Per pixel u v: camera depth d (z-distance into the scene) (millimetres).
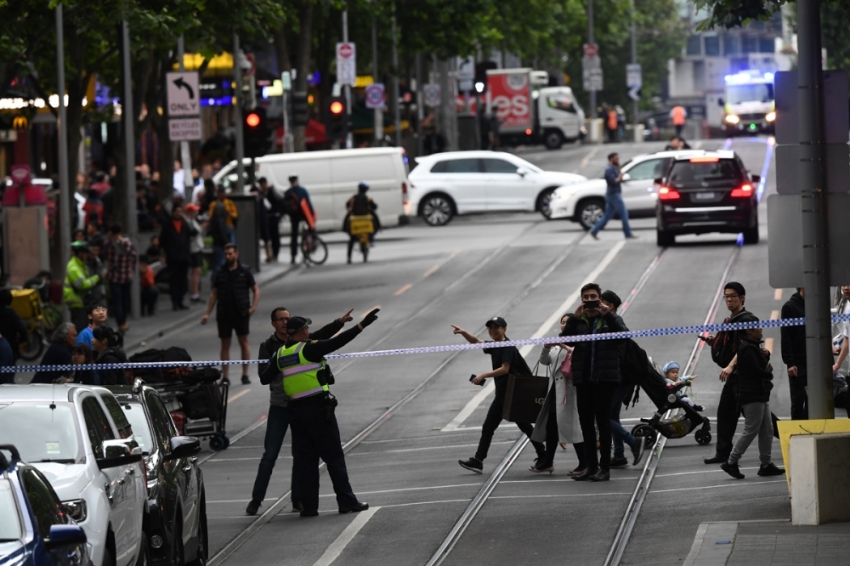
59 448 35812
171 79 121438
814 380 45906
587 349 56344
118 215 133750
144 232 146125
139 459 36500
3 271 113375
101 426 38344
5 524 29297
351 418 76188
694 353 86438
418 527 50312
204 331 108438
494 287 118250
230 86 193000
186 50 185250
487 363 89375
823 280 45500
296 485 54781
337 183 168875
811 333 45812
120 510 35812
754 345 54656
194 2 102438
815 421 46000
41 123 179750
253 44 165500
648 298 106312
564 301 108625
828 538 42531
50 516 30859
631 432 63906
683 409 65500
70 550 30141
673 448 64438
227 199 134625
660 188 131125
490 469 61469
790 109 45844
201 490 46781
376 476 61906
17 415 36656
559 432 58750
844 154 45500
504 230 162250
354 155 169375
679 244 135500
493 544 46812
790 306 58188
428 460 64625
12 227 111312
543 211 173750
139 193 151000
